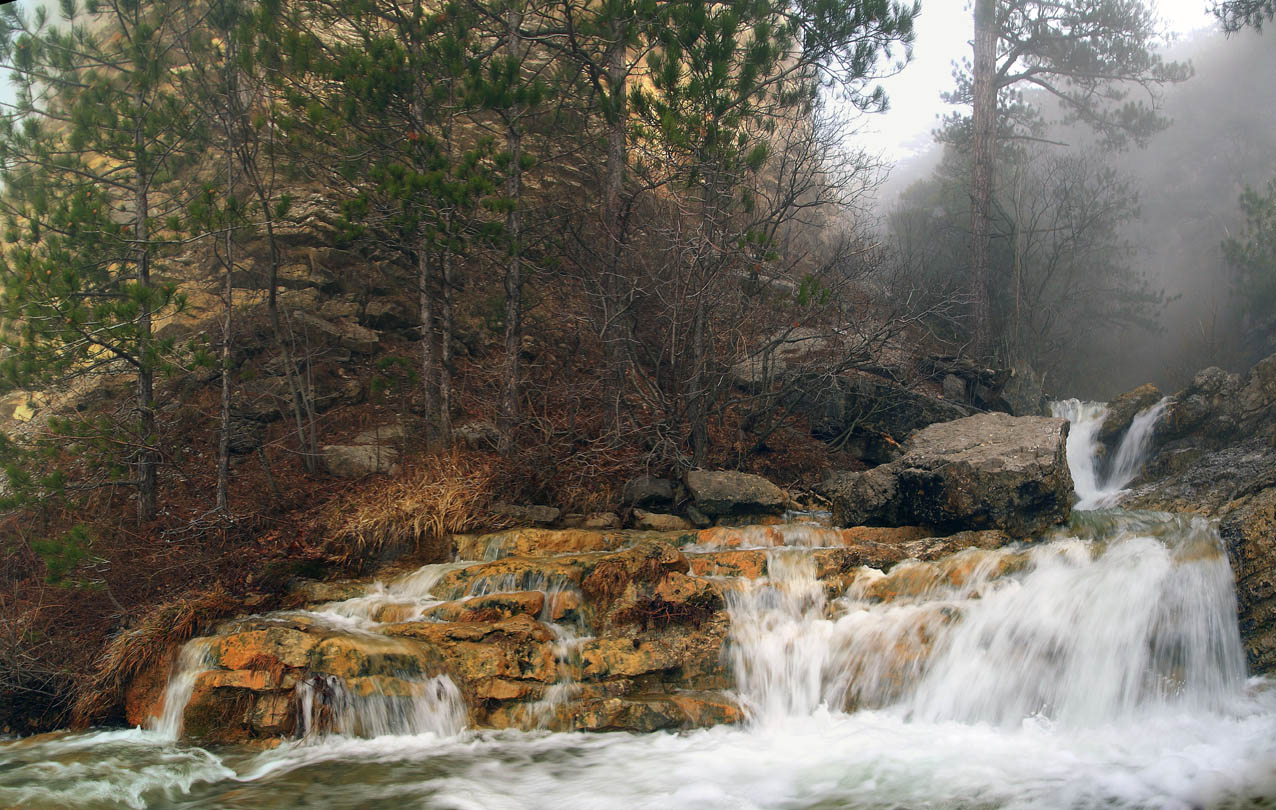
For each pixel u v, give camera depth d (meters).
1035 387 16.38
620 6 10.83
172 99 10.66
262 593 8.82
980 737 7.14
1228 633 7.88
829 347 14.16
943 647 7.84
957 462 9.70
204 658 7.69
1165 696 7.60
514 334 11.37
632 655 7.84
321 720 7.18
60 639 8.41
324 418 11.96
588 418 12.30
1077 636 7.77
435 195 9.82
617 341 11.74
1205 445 13.50
